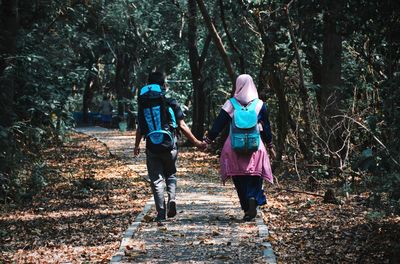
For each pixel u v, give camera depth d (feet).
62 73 77.30
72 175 59.72
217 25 93.20
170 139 36.06
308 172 51.85
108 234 33.58
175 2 100.83
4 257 29.09
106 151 89.35
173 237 31.71
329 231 33.32
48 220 38.55
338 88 52.95
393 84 32.76
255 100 35.27
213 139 35.53
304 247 29.96
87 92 183.01
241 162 34.81
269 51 58.08
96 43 128.47
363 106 52.95
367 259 27.86
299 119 56.95
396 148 29.81
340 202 42.42
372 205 32.96
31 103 66.90
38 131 58.08
